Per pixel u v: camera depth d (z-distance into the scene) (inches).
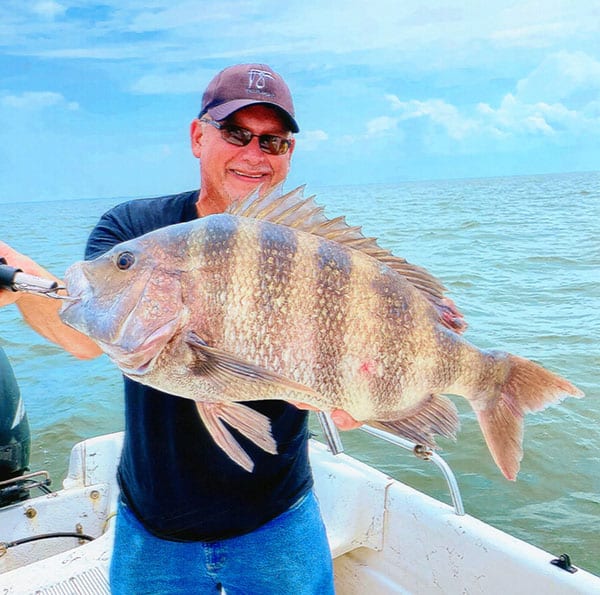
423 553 115.5
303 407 71.5
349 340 71.0
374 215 1293.1
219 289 67.2
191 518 84.4
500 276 547.8
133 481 86.0
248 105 86.3
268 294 67.9
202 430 81.5
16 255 74.6
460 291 494.9
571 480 215.6
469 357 78.1
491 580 104.4
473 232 869.2
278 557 87.6
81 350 81.2
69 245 937.5
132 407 84.4
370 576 124.1
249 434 68.8
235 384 66.5
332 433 110.5
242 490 84.7
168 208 88.2
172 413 81.2
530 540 186.5
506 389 80.6
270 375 65.8
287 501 88.4
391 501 121.7
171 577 86.8
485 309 434.6
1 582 107.1
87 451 146.4
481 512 201.0
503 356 80.1
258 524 86.4
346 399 72.1
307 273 69.4
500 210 1352.1
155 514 84.7
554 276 538.3
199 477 82.8
